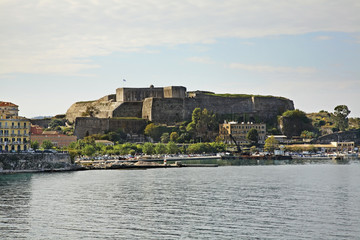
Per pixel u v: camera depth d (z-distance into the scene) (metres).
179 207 152.12
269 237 119.06
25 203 155.88
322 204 157.00
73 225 129.50
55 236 119.88
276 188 194.00
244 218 136.88
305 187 197.25
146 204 156.75
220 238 118.38
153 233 122.38
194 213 143.12
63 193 175.75
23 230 124.56
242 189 190.75
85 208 149.75
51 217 137.62
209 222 132.50
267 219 135.88
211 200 164.12
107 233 122.31
